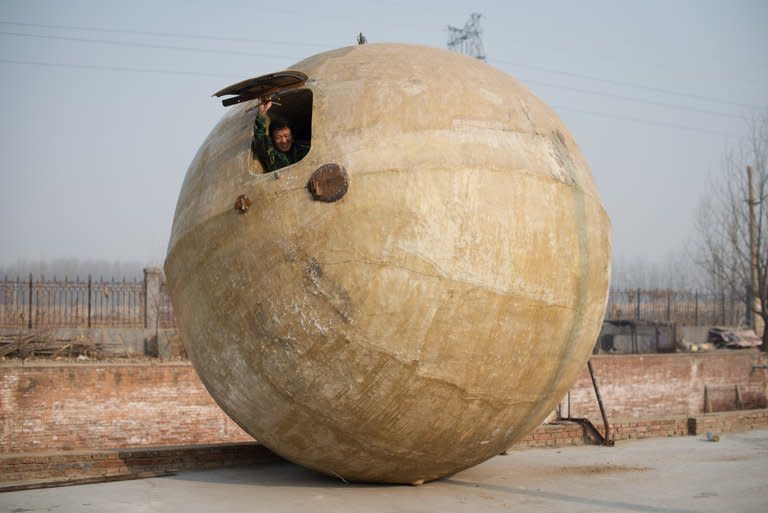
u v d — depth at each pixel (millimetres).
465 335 6125
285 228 6133
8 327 20500
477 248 6098
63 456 8188
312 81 6688
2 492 7219
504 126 6629
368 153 6148
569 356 6879
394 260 5965
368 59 6871
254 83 6500
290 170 6258
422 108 6410
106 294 21438
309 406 6344
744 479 7992
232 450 8641
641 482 7797
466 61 7203
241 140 6789
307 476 7910
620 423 11203
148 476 8000
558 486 7555
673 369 20344
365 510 6430
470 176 6195
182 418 15523
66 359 19094
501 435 6871
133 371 15320
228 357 6578
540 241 6395
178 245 6930
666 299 30641
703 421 11680
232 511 6414
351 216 6016
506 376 6426
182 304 7031
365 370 6102
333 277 5996
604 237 7234
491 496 7031
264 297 6207
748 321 33000
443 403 6312
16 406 14695
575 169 7012
